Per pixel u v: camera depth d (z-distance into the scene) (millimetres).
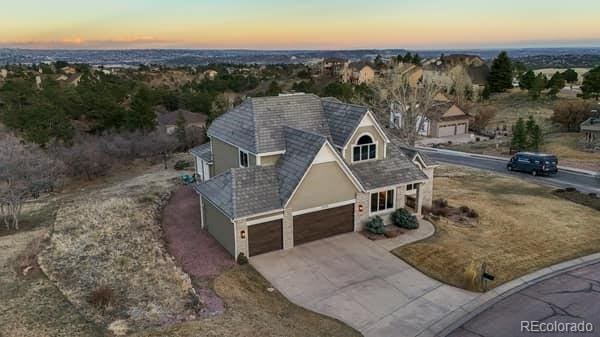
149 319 15164
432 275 19312
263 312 16109
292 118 26109
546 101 80500
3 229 25750
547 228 24953
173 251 21641
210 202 22516
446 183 36281
